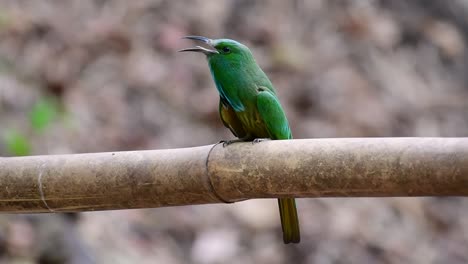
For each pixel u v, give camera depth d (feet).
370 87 51.24
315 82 49.16
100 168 18.08
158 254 37.58
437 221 46.14
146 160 17.93
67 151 39.88
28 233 33.68
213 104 45.57
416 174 15.47
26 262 32.78
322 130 46.73
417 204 46.39
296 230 20.66
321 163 16.39
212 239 39.24
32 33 45.91
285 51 50.34
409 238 44.06
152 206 18.34
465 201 48.42
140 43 47.67
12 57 44.11
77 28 47.16
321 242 41.22
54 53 45.09
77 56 45.44
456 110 53.06
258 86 21.53
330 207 43.52
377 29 55.16
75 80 44.34
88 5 48.85
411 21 57.72
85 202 18.45
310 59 50.96
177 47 48.14
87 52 45.91
